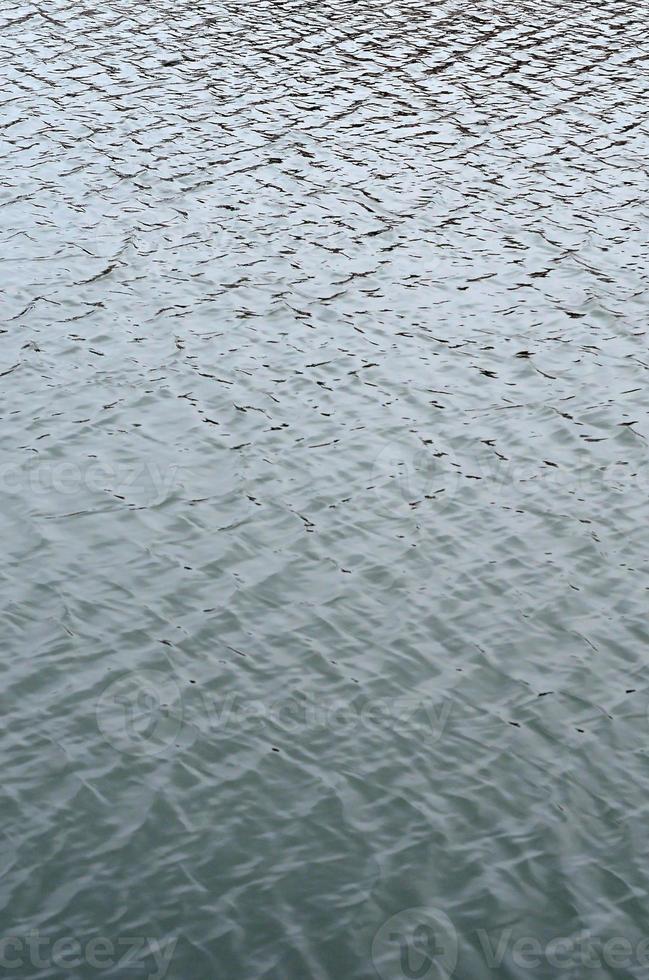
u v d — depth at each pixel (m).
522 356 33.25
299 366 32.66
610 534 26.88
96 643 23.50
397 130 46.34
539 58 52.97
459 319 34.94
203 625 24.08
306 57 52.62
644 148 45.22
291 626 24.12
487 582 25.45
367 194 41.78
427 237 39.28
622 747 21.52
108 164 43.12
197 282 36.41
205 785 20.52
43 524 26.69
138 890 18.66
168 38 54.34
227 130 45.97
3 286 35.75
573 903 18.70
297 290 36.16
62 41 53.66
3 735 21.33
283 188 41.97
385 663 23.30
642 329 34.53
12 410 30.45
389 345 33.69
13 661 22.97
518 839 19.72
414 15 57.56
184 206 40.62
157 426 30.09
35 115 46.59
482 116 47.53
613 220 40.38
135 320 34.47
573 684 22.91
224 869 19.05
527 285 36.72
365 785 20.62
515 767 21.06
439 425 30.41
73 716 21.78
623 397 31.55
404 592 25.12
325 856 19.31
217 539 26.44
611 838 19.78
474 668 23.25
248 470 28.64
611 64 52.47
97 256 37.56
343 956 17.77
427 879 18.98
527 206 41.19
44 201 40.56
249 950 17.78
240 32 55.28
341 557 26.05
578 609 24.78
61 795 20.20
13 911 18.25
